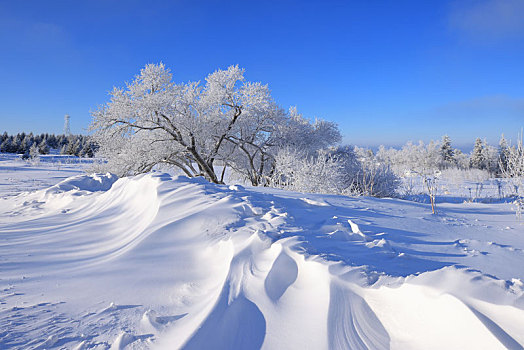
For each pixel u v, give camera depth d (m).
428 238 3.31
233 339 1.54
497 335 1.20
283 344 1.49
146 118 15.74
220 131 17.75
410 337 1.47
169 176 5.49
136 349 1.55
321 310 1.67
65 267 2.95
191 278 2.51
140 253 3.00
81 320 1.89
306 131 19.83
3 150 63.28
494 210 6.17
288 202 4.75
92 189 8.61
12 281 2.57
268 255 2.35
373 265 2.15
